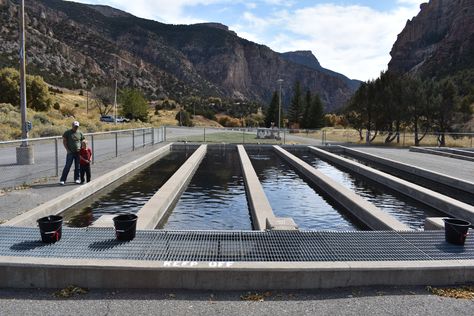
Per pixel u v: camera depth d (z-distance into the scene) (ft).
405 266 15.65
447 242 19.47
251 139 123.54
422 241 19.63
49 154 60.85
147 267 14.94
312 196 41.52
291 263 15.61
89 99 346.33
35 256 16.31
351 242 19.30
